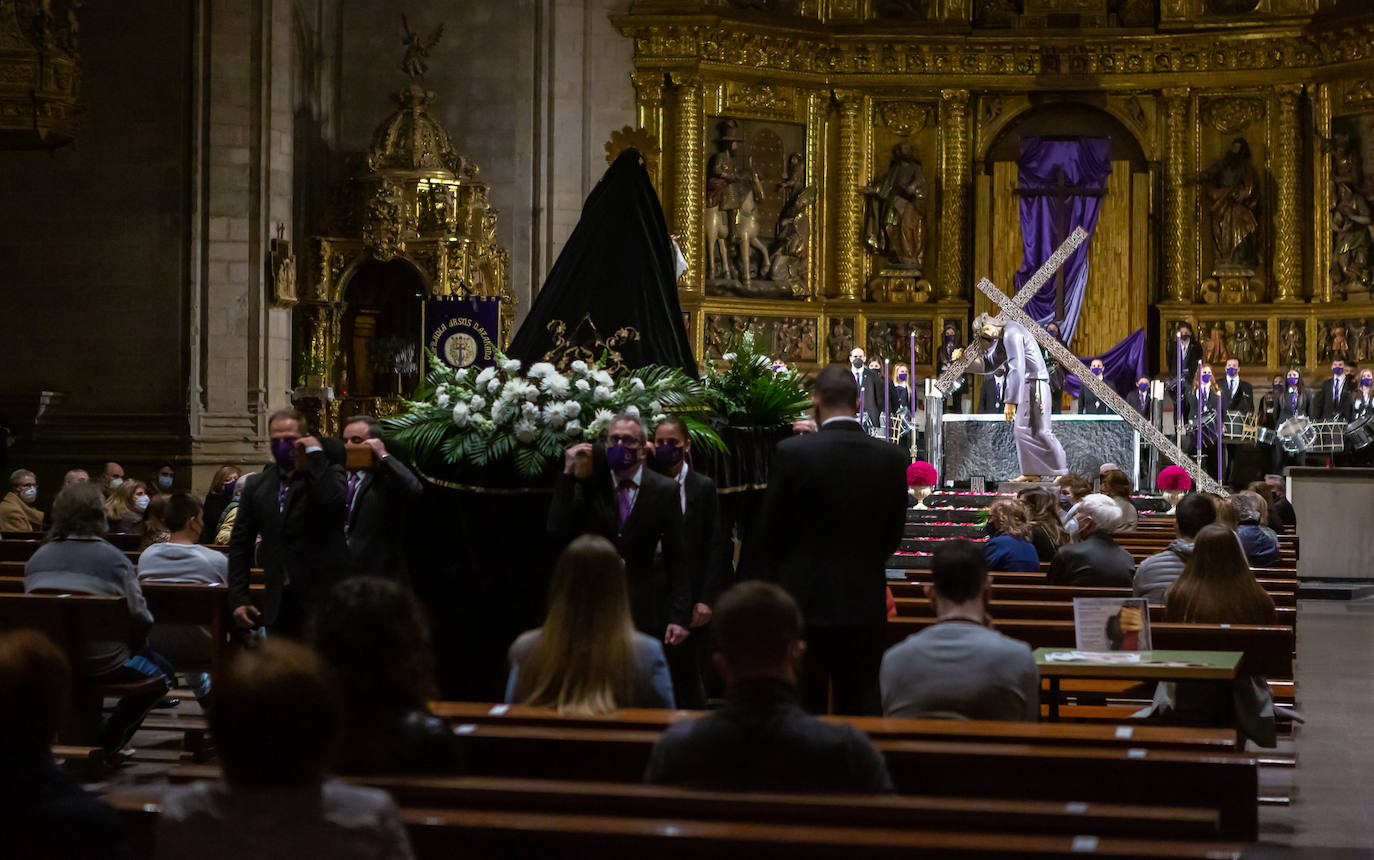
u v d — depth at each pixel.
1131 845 3.68
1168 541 16.61
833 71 30.08
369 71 27.72
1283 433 27.59
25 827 3.79
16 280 23.69
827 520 7.15
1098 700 10.09
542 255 27.75
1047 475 19.53
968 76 30.09
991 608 9.35
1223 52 29.53
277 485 8.58
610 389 8.88
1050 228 30.17
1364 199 28.75
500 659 8.85
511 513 8.80
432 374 9.41
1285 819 8.43
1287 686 9.66
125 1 23.56
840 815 4.15
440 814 4.03
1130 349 29.64
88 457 23.36
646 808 4.25
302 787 3.44
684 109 28.59
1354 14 28.23
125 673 9.34
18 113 16.81
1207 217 29.89
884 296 30.25
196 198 23.44
